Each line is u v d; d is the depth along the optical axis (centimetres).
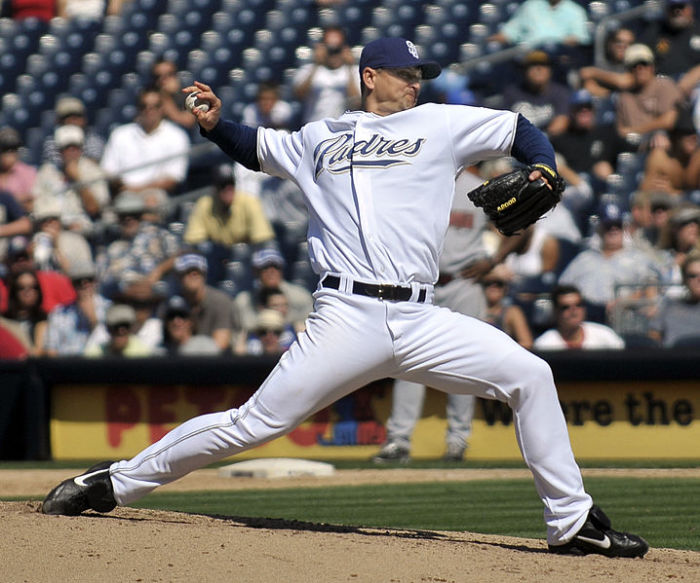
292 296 3575
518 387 1266
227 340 3409
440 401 3042
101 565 1094
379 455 2861
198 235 3988
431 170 1279
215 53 5422
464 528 1677
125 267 3866
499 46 4816
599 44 4416
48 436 3212
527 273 3728
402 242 1272
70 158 4362
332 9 5359
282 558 1132
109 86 5503
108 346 3391
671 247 3566
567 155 4125
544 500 1285
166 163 4403
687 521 1761
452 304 2652
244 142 1364
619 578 1104
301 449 3155
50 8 5947
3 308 3662
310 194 1321
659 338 3269
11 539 1194
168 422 3181
